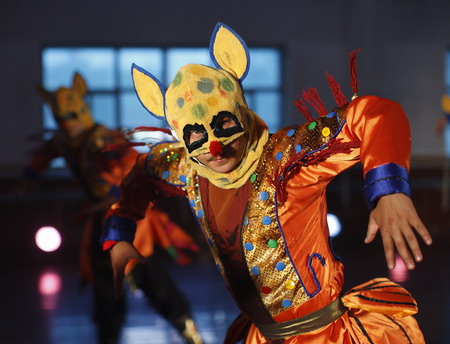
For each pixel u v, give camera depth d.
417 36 13.85
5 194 11.24
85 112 5.34
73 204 11.02
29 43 12.66
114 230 2.79
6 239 10.85
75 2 12.77
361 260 9.79
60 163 12.02
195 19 13.15
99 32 12.86
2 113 12.61
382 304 2.45
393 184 1.93
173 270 9.23
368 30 13.47
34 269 9.68
